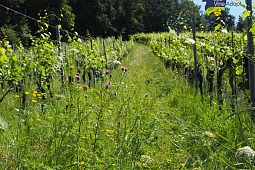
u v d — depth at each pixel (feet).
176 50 49.26
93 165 12.27
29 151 13.20
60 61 30.32
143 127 16.71
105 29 251.60
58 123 14.40
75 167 12.57
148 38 175.63
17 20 149.79
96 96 20.80
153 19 312.29
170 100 28.63
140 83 38.83
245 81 22.29
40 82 26.27
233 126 16.90
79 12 246.88
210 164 13.39
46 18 30.22
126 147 13.73
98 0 247.91
